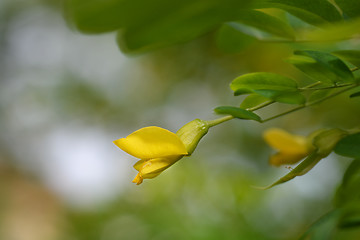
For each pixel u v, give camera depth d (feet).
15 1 3.14
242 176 2.15
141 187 2.36
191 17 0.64
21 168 3.28
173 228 2.06
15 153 3.30
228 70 2.36
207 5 0.61
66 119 3.17
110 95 3.06
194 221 2.00
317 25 0.82
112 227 2.56
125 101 3.00
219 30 0.97
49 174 3.21
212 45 2.31
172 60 2.60
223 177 2.19
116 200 2.67
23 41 3.19
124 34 0.66
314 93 0.85
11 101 3.21
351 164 0.87
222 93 2.47
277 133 0.92
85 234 2.71
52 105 3.17
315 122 1.87
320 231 0.88
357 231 1.32
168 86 2.73
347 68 0.81
